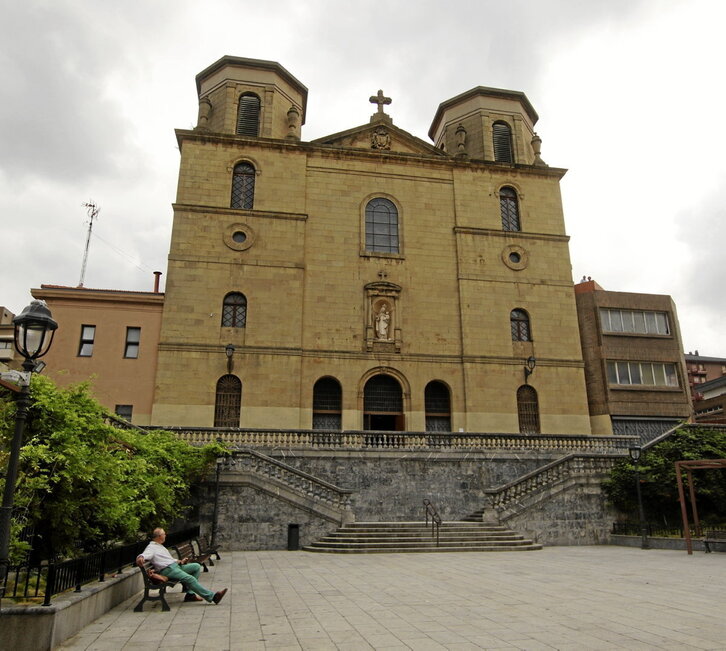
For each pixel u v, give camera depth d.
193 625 8.84
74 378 27.22
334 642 7.75
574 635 7.98
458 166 34.09
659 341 33.75
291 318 29.38
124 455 13.98
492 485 23.25
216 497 19.23
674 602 10.26
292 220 30.97
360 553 18.12
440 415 30.28
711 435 23.91
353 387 29.23
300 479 20.52
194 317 28.61
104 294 28.41
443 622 8.82
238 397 28.11
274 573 14.07
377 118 34.62
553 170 34.91
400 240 32.19
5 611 7.63
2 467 9.72
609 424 31.64
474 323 31.28
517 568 14.69
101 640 8.02
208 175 31.11
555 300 32.56
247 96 33.69
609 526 21.45
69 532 10.98
